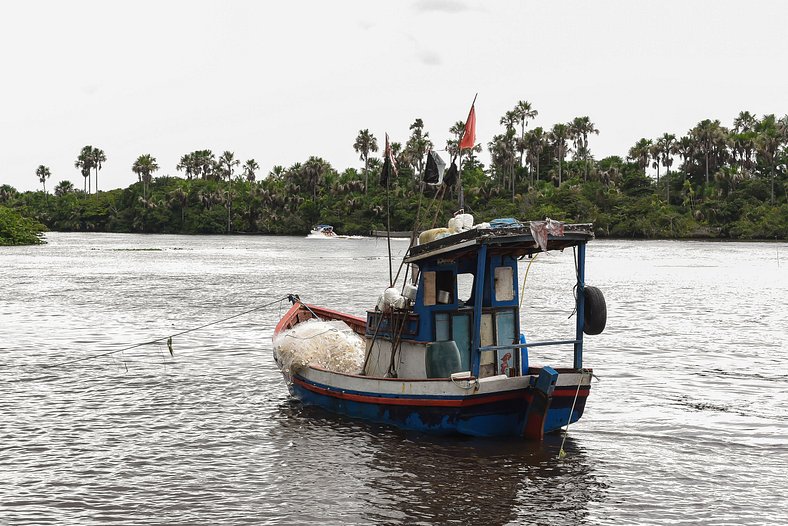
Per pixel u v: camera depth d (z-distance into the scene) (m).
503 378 15.22
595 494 13.22
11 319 35.50
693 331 31.83
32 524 11.98
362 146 168.62
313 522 12.07
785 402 19.45
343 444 15.80
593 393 20.39
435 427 15.81
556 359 25.30
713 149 177.62
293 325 21.66
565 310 40.03
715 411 18.55
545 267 80.06
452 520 12.15
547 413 15.41
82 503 12.84
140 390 20.89
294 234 199.62
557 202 164.75
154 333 31.19
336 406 17.78
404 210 160.50
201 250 117.25
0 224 130.88
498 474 14.12
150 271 69.56
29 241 133.12
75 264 80.12
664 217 157.75
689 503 12.86
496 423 15.77
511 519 12.20
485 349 15.20
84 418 18.06
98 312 38.31
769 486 13.63
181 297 45.62
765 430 16.97
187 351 26.84
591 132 195.12
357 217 181.62
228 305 41.34
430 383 15.52
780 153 166.50
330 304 41.59
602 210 165.75
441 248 15.17
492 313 15.93
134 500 12.97
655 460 14.97
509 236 14.72
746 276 65.06
